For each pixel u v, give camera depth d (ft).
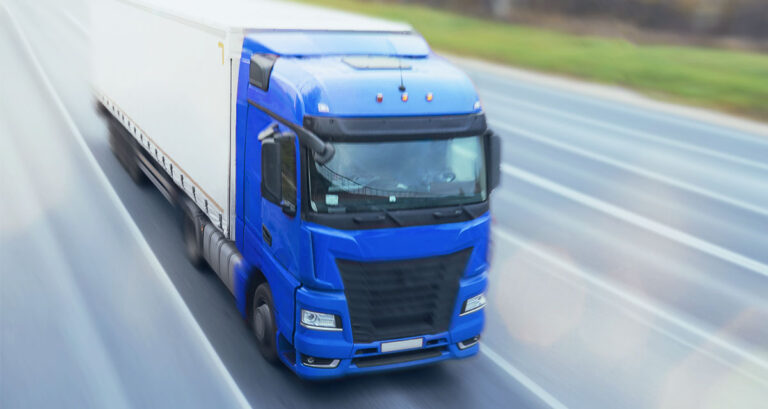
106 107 46.50
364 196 21.03
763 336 28.63
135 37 36.58
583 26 126.21
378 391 23.58
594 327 28.58
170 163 32.78
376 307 21.80
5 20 103.76
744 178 50.55
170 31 30.53
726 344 27.89
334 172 20.75
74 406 21.76
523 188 46.14
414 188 21.48
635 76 88.48
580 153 55.47
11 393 22.12
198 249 30.42
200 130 28.04
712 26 123.03
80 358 24.26
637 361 26.30
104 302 28.12
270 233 23.08
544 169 50.62
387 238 21.13
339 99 20.75
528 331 27.99
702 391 24.70
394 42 25.18
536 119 67.05
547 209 42.32
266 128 22.74
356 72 21.68
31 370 23.38
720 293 32.17
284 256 22.22
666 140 60.95
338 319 21.53
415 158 21.47
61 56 80.84
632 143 59.36
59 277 29.94
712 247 37.45
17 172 42.47
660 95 80.28
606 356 26.50
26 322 26.25
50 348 24.72
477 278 23.13
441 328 22.85
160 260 32.19
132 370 23.76
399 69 22.34
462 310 22.98
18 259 31.30
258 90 23.45
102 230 35.06
